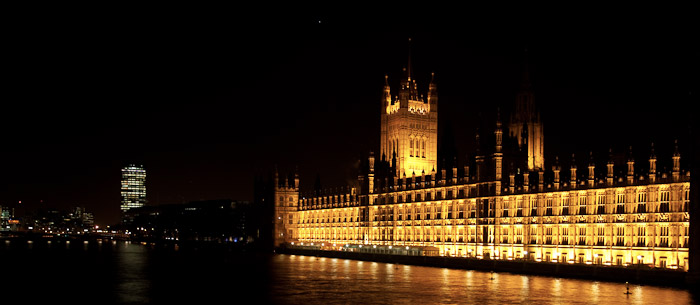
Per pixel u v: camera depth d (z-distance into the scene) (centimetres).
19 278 14488
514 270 15138
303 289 11862
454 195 19375
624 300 9856
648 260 13088
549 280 12975
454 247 19150
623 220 13725
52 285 12962
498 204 17338
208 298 10825
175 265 18725
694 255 11300
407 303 9962
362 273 15200
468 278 13638
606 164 15175
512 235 16825
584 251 14638
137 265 18750
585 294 10600
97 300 10731
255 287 12262
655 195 13088
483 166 18088
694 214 11375
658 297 10131
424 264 18225
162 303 10375
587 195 14688
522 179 17138
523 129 18888
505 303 9800
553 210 15600
